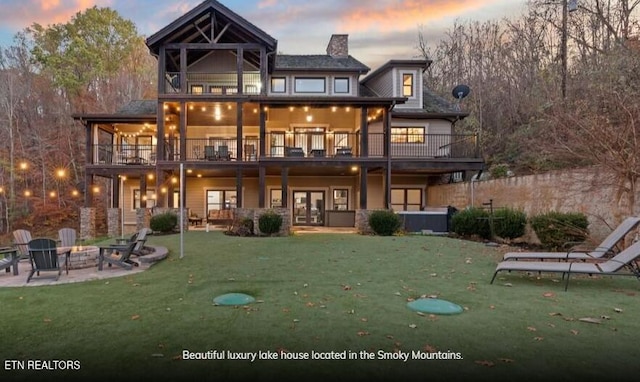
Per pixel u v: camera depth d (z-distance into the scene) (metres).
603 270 5.05
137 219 15.76
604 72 11.45
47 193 25.61
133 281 5.87
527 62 20.33
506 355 3.04
